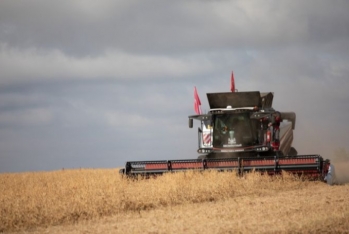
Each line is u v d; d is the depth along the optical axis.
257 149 87.81
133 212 55.97
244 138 88.31
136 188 66.69
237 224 44.47
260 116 85.69
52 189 66.31
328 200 57.72
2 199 58.84
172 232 42.56
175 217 50.81
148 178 81.31
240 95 89.06
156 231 43.38
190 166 81.00
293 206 53.84
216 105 90.25
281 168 78.31
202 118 89.25
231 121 88.75
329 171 77.94
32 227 49.53
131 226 46.66
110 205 56.72
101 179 77.00
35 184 79.06
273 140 89.06
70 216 52.53
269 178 75.94
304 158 78.06
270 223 44.19
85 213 54.19
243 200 61.38
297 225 42.53
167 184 67.19
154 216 52.34
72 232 45.06
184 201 61.72
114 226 47.12
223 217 49.16
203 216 50.34
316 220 43.88
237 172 77.75
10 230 48.47
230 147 88.56
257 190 69.75
